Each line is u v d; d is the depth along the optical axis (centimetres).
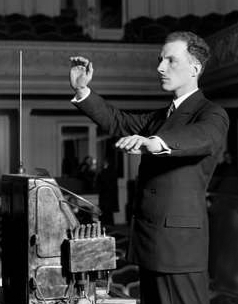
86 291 232
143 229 208
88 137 1336
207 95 1141
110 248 228
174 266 200
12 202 249
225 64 996
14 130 1255
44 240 227
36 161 1303
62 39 1253
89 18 1334
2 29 1267
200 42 211
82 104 236
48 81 1177
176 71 210
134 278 697
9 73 1167
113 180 1191
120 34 1351
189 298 204
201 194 207
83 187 1148
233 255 598
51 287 227
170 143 179
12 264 251
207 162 207
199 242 204
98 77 1205
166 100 1262
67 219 230
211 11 1331
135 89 1216
